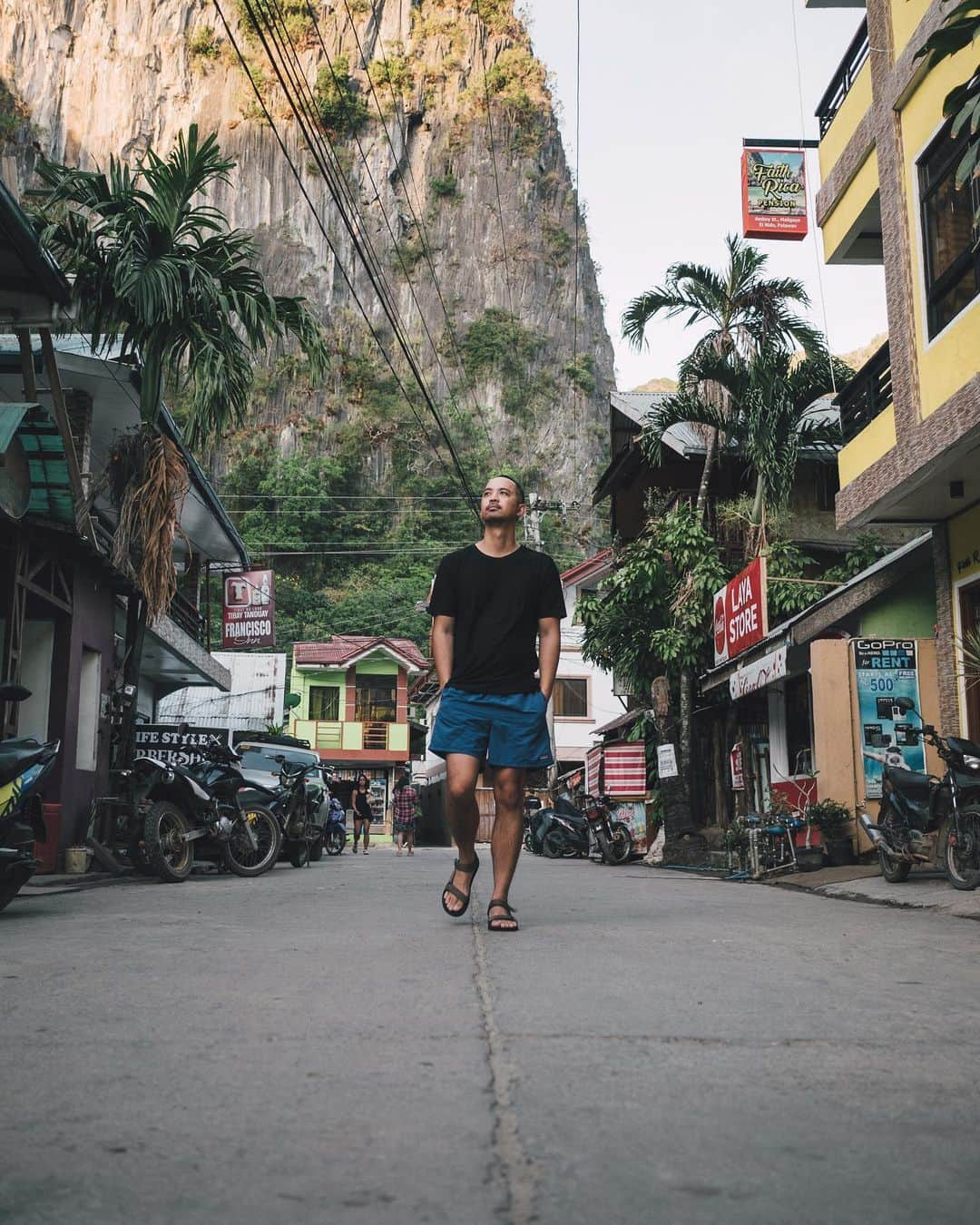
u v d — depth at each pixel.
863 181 10.79
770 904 7.23
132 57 115.00
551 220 114.38
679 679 17.70
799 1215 1.65
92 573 12.47
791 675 12.36
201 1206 1.69
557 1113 2.15
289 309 11.67
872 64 10.21
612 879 11.01
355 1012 3.12
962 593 9.91
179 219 11.27
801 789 11.89
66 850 10.84
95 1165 1.87
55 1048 2.70
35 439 8.80
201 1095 2.28
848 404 10.81
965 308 8.34
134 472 11.15
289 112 108.88
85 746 12.63
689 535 16.67
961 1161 1.90
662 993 3.42
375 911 6.30
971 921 6.02
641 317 16.19
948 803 7.96
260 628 21.94
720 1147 1.96
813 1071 2.49
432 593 5.01
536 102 117.50
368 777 40.84
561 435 98.38
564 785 29.02
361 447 85.25
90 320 11.05
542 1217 1.64
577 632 35.69
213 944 4.71
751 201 14.48
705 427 17.45
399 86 112.56
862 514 10.12
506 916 5.00
